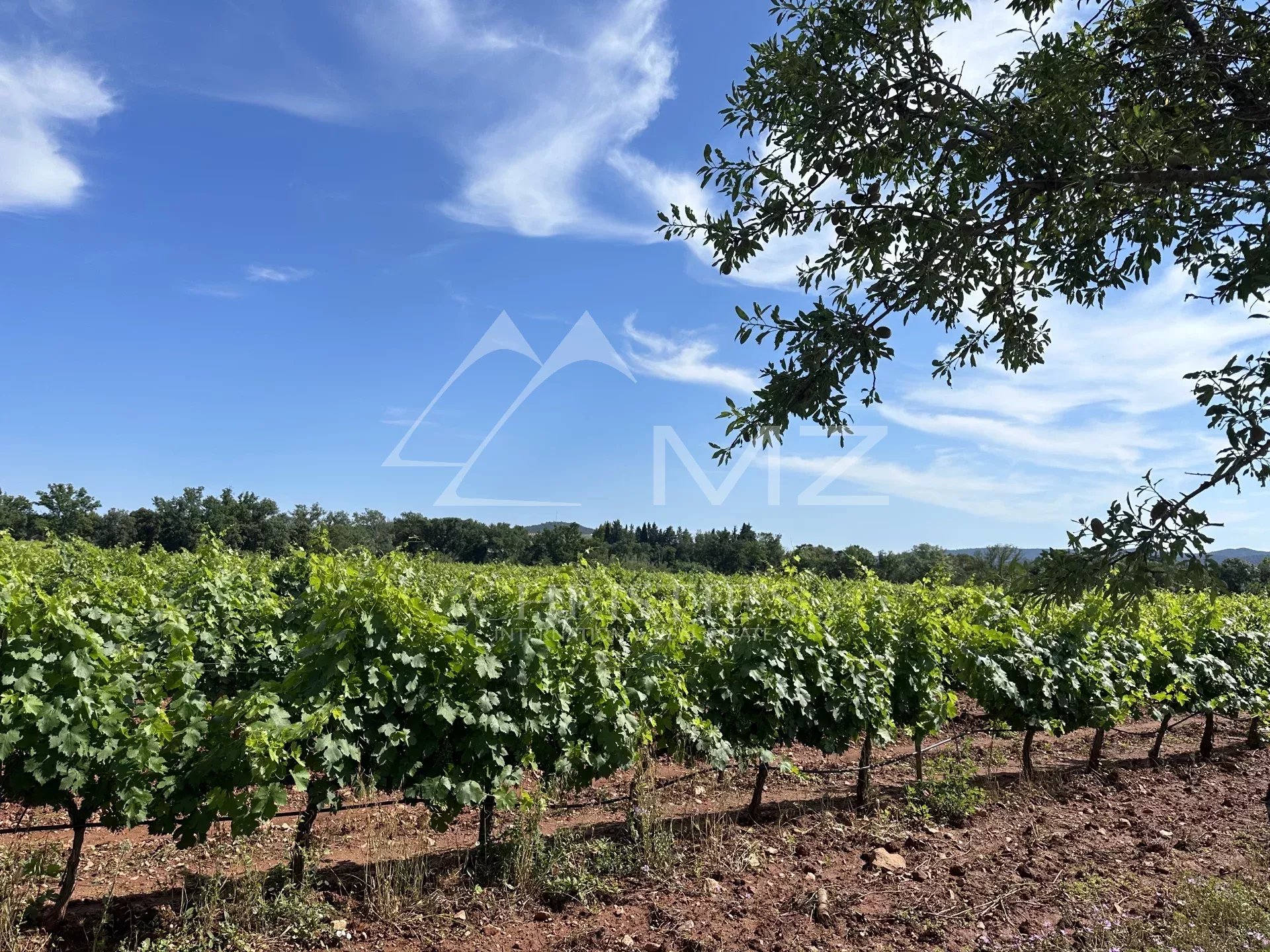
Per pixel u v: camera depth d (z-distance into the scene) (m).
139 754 3.92
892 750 8.95
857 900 4.51
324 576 5.80
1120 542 2.82
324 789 4.34
